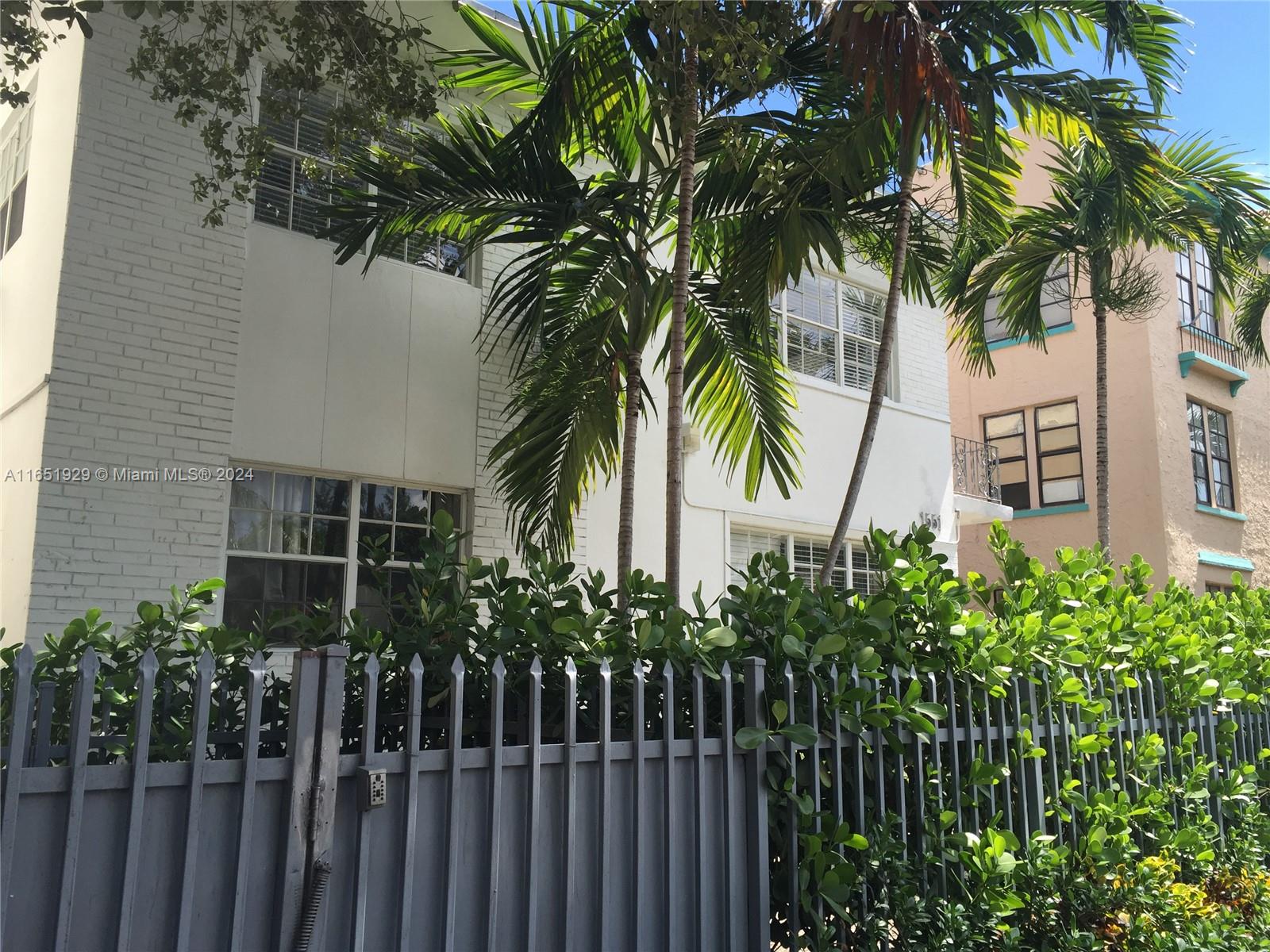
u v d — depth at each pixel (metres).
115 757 3.66
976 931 3.88
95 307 7.40
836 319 13.23
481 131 7.27
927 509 13.77
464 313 9.48
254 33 6.39
